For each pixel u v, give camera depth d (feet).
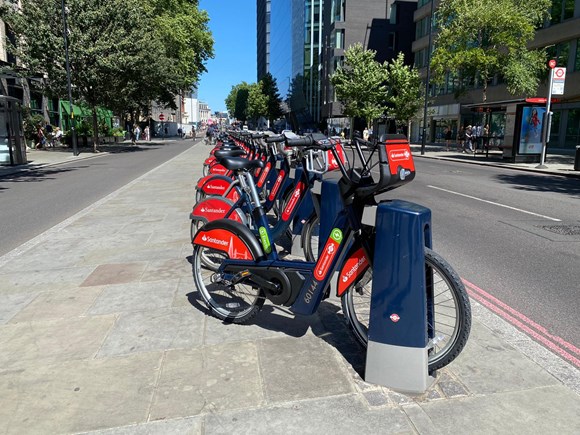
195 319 12.01
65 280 15.14
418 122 149.38
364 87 130.62
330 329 11.45
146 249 18.84
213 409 8.18
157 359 9.95
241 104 426.92
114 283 14.76
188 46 151.84
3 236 22.82
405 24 184.34
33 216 28.04
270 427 7.68
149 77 117.91
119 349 10.42
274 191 18.20
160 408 8.23
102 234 21.67
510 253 19.08
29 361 9.92
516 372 9.43
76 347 10.52
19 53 90.48
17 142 63.52
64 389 8.86
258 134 20.44
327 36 199.11
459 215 27.25
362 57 134.00
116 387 8.90
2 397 8.61
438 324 10.43
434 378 9.18
